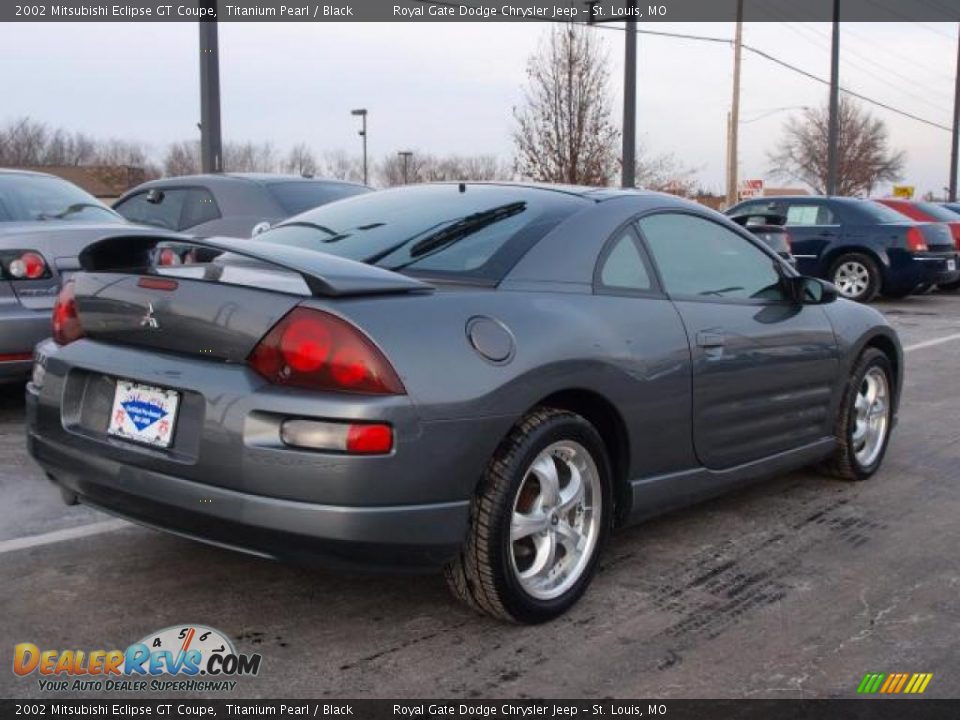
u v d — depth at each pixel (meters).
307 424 2.91
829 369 4.93
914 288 15.06
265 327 3.01
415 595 3.71
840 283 15.35
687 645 3.40
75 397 3.44
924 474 5.70
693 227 4.36
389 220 4.03
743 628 3.54
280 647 3.28
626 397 3.66
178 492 3.07
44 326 5.85
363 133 37.81
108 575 3.80
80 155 44.16
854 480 5.43
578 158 22.28
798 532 4.61
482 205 4.00
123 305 3.34
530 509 3.45
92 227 6.20
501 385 3.17
